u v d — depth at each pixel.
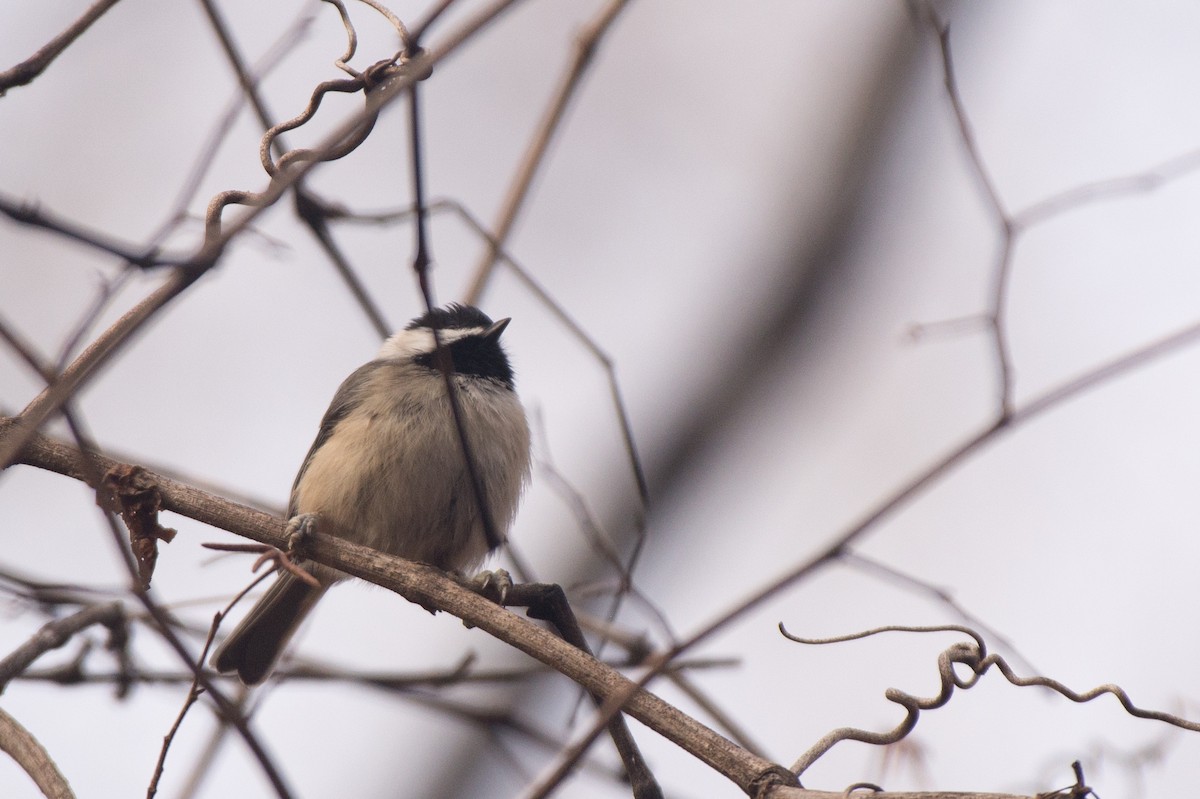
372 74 6.02
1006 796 4.83
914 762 7.13
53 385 5.12
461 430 6.82
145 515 6.35
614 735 6.14
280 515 9.59
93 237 5.05
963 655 5.62
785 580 5.50
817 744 5.54
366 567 6.56
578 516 7.91
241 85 6.83
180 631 8.45
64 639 7.70
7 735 6.15
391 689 9.13
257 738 5.45
